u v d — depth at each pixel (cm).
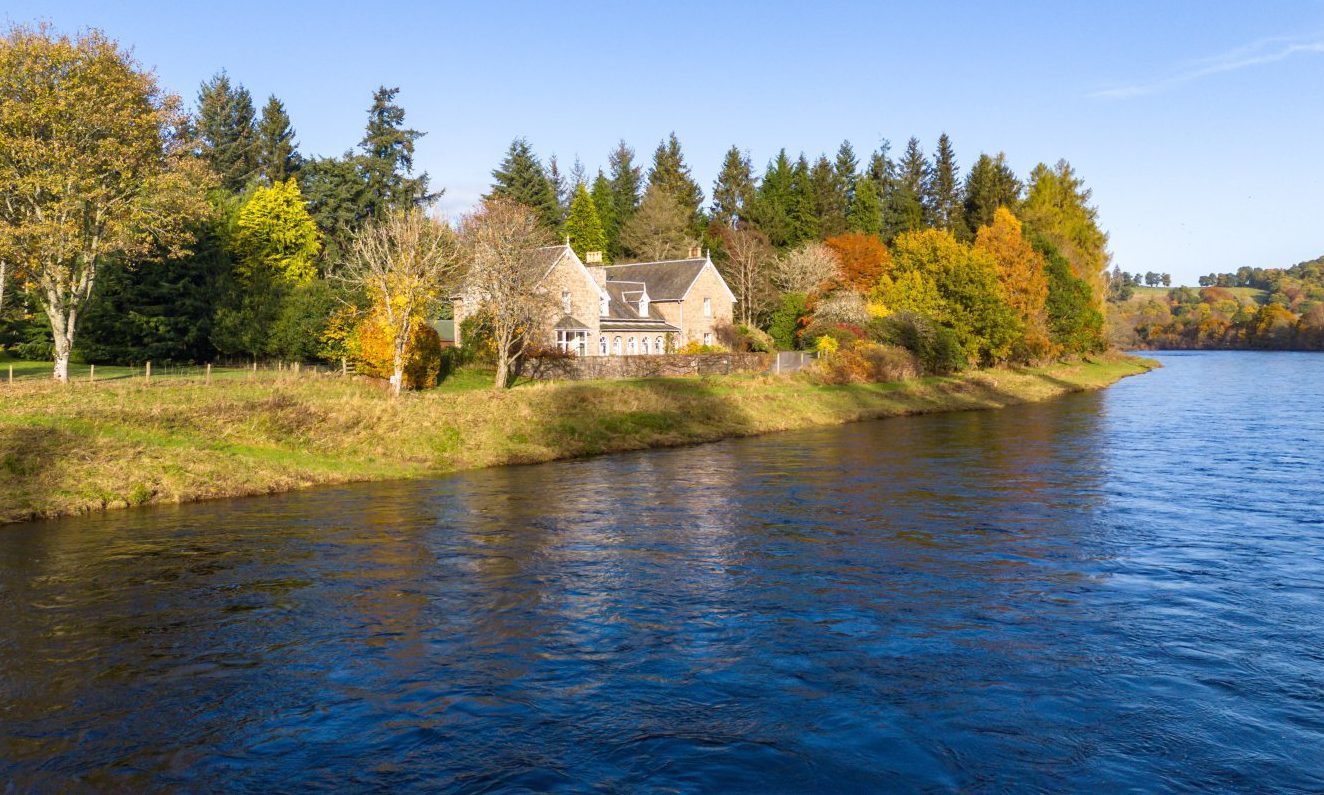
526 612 1323
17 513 2016
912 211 11594
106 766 852
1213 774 830
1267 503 2138
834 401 4697
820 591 1427
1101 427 3953
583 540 1805
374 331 4272
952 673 1075
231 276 5972
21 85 3516
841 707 979
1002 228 7400
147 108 3834
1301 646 1162
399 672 1088
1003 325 6612
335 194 7919
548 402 3512
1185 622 1260
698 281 7138
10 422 2409
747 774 834
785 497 2297
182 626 1264
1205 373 8325
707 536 1839
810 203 10544
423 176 8244
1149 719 945
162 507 2203
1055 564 1587
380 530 1909
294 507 2195
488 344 4959
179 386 3462
